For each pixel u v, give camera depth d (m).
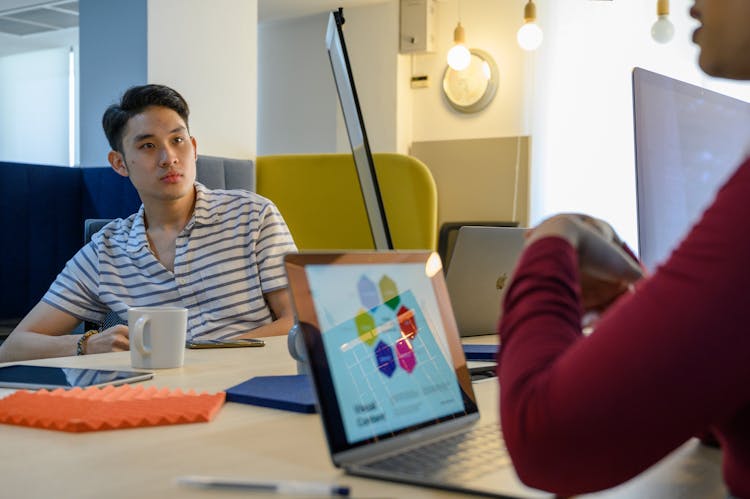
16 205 3.76
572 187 5.95
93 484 0.65
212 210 2.23
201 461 0.73
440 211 6.48
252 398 0.99
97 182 3.96
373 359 0.77
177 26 4.16
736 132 1.70
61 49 6.98
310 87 6.80
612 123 5.77
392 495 0.61
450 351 0.89
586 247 0.59
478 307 1.75
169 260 2.21
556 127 6.02
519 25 6.21
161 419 0.87
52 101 7.07
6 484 0.65
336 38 1.44
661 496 0.63
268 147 7.01
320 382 0.70
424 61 6.61
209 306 2.17
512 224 5.66
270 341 1.73
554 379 0.49
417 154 6.61
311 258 0.75
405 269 0.88
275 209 2.27
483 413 0.92
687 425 0.47
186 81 4.22
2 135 7.42
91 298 2.22
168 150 2.18
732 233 0.46
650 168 1.42
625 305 0.49
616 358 0.47
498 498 0.60
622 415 0.47
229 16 4.47
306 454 0.75
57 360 1.40
